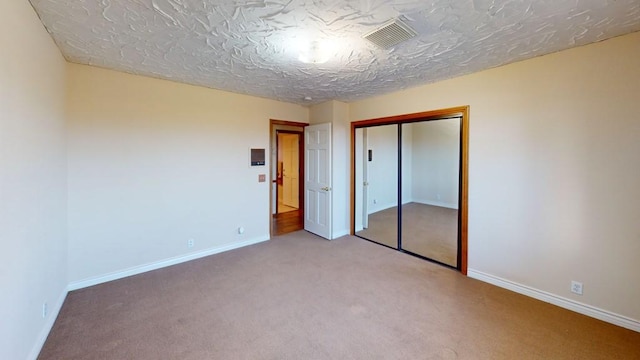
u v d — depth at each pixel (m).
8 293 1.41
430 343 1.92
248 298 2.55
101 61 2.59
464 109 2.97
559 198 2.38
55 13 1.73
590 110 2.20
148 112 3.10
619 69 2.06
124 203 2.98
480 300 2.51
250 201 4.10
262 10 1.69
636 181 2.03
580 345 1.89
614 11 1.69
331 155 4.29
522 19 1.79
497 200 2.76
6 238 1.39
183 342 1.93
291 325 2.13
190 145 3.44
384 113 3.90
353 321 2.19
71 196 2.65
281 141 7.48
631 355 1.79
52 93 2.14
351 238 4.42
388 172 4.22
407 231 4.06
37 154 1.82
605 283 2.18
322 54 2.26
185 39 2.10
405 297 2.57
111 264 2.91
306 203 4.87
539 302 2.47
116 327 2.09
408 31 1.96
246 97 3.96
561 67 2.32
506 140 2.67
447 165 3.59
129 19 1.80
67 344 1.89
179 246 3.40
